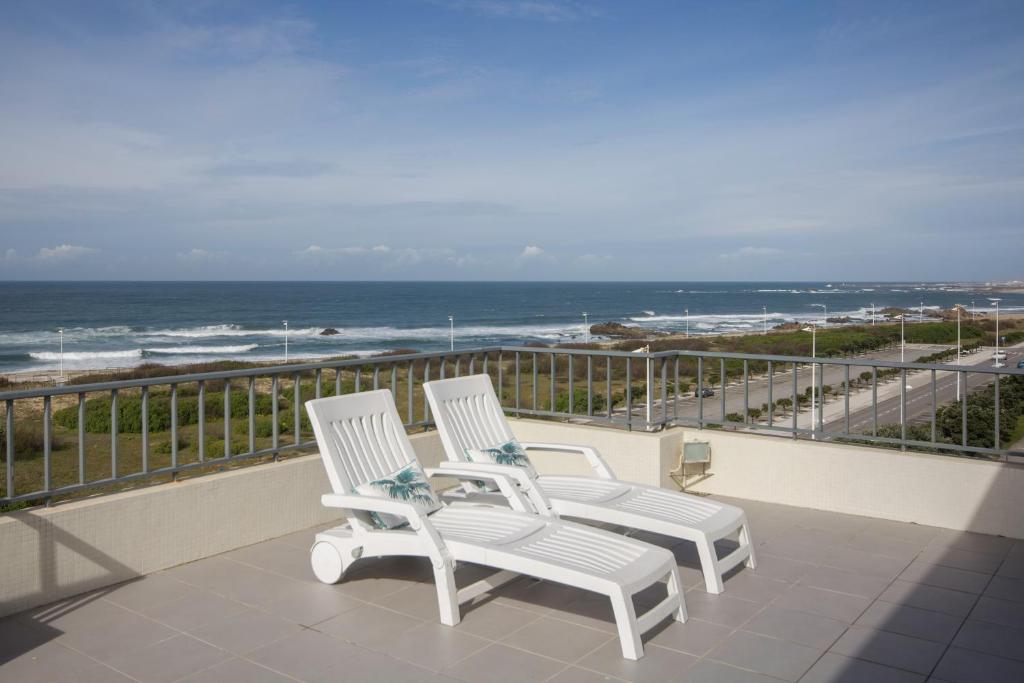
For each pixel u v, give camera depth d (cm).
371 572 363
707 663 266
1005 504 414
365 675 257
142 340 5491
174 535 367
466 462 394
